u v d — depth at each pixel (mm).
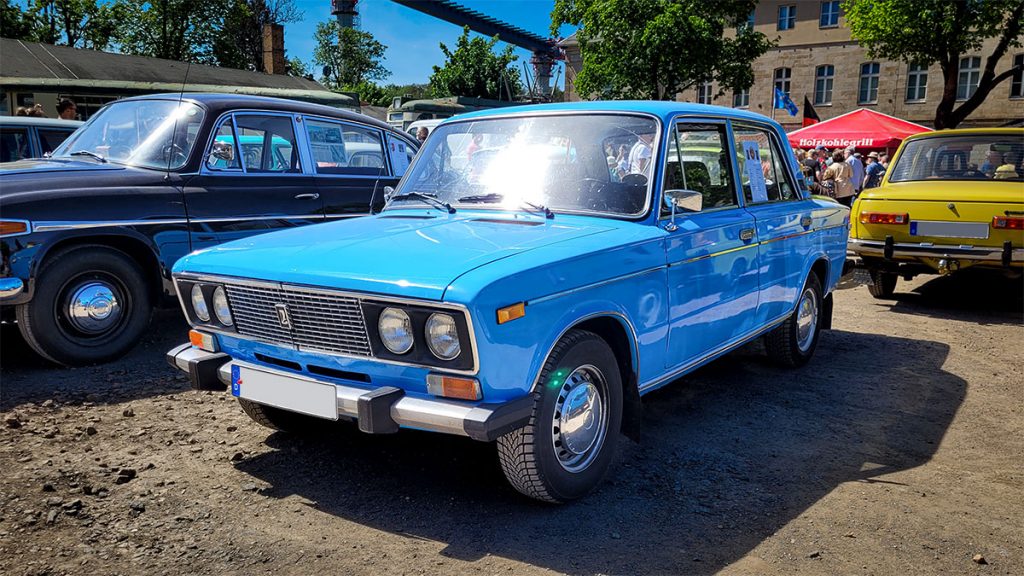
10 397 4512
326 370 3148
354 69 67750
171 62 26172
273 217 5926
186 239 5457
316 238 3496
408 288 2734
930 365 5754
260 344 3297
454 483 3465
